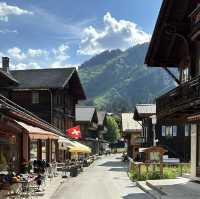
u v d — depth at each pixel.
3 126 17.23
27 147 32.41
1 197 13.97
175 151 46.94
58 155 47.09
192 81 16.39
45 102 48.00
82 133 73.88
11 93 47.94
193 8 19.72
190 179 23.11
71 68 52.41
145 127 57.59
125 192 21.42
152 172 28.19
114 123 124.31
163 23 20.67
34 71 51.62
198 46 20.56
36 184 20.53
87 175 36.09
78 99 61.53
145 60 23.52
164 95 21.16
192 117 20.55
